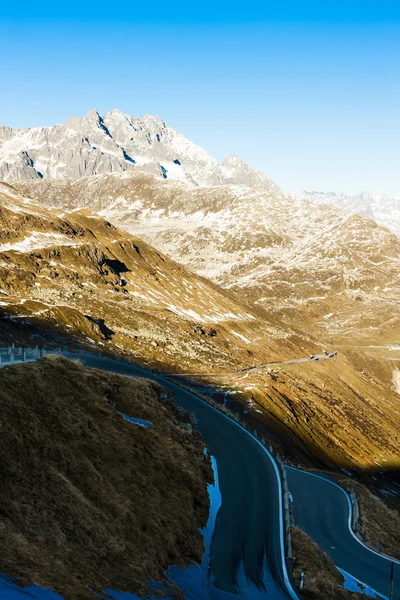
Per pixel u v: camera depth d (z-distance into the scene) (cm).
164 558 2738
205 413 6488
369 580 4162
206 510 3712
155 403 4497
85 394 3653
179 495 3484
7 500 2244
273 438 8825
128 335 13012
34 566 1906
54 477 2580
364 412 15700
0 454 2466
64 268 15650
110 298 15525
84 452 3011
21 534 2089
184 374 11500
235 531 3591
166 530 2969
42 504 2366
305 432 10738
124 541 2553
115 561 2370
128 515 2789
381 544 5188
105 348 11119
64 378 3628
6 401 2828
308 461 9081
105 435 3356
